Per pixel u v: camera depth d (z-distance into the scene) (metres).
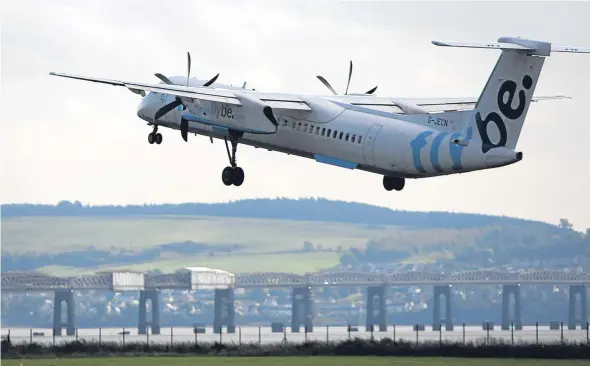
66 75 134.25
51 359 149.25
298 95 144.38
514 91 120.56
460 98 150.88
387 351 154.12
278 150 145.25
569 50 118.06
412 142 127.88
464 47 113.25
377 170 133.38
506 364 140.62
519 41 119.19
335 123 136.50
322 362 142.38
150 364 138.38
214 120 143.38
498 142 121.75
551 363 141.25
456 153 124.25
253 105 137.75
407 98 151.12
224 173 148.12
